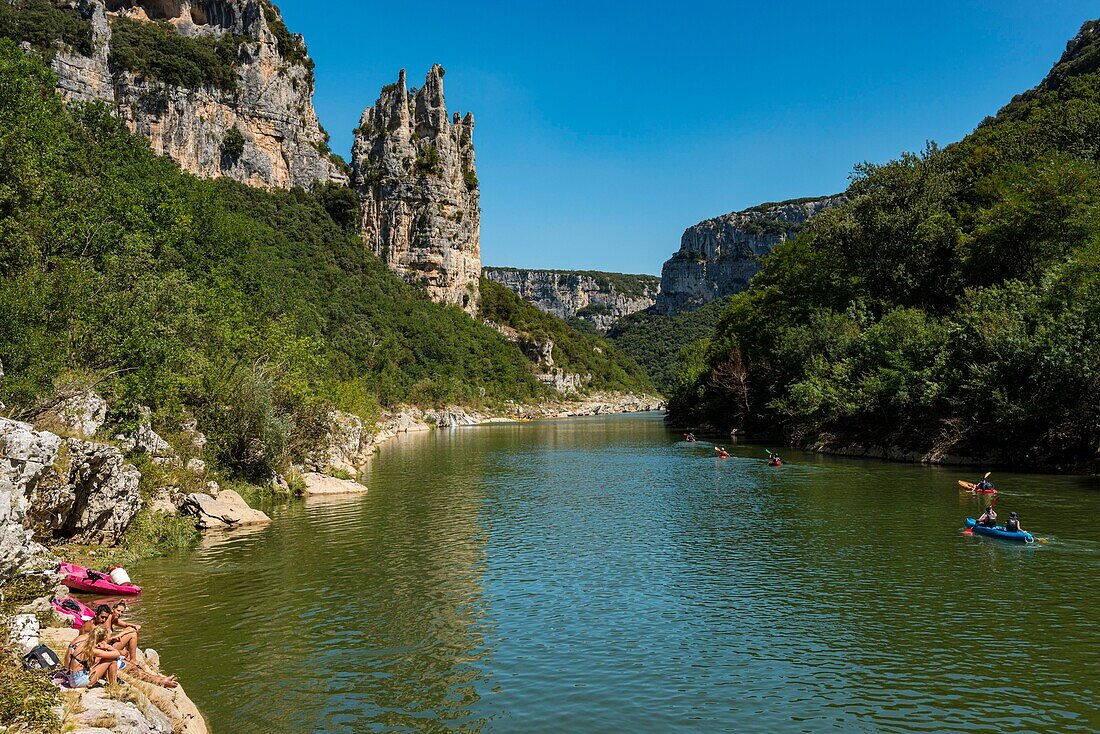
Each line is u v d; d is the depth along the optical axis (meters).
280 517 33.75
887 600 19.88
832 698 14.02
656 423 136.25
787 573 22.88
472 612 19.50
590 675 15.28
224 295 50.91
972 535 27.27
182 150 141.25
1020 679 14.66
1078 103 77.62
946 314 63.16
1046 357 42.78
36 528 20.91
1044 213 55.53
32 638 12.42
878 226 71.75
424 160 194.50
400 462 61.81
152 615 19.17
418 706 13.85
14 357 22.95
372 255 178.00
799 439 67.12
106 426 27.86
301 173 173.75
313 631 18.00
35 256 29.95
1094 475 40.50
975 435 48.50
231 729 12.88
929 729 12.74
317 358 49.38
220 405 37.41
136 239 38.59
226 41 160.75
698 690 14.48
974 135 91.38
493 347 189.50
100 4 135.38
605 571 23.67
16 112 38.09
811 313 77.06
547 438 95.00
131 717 10.00
